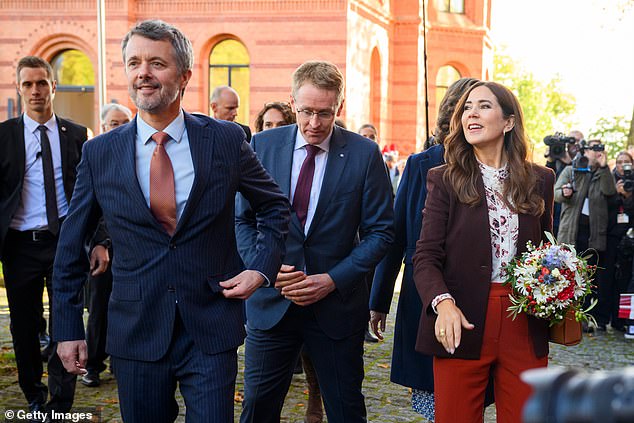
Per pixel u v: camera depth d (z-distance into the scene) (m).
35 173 5.04
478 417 3.34
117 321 3.02
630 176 9.26
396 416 5.52
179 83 2.98
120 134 3.04
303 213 3.86
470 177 3.33
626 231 9.18
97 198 3.03
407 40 25.17
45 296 10.23
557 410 0.95
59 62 22.06
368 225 3.87
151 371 2.99
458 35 26.17
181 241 2.96
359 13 21.95
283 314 3.80
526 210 3.32
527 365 3.27
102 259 4.74
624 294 8.70
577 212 9.14
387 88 24.86
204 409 2.94
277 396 3.96
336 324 3.82
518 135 3.35
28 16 21.72
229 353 3.03
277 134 3.99
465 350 3.28
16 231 5.02
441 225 3.36
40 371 5.18
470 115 3.33
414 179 4.03
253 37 21.28
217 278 3.04
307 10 21.06
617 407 0.94
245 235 3.96
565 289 3.16
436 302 3.21
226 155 3.06
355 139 3.93
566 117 47.75
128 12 21.25
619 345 8.45
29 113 5.04
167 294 2.96
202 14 21.45
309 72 3.76
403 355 4.01
